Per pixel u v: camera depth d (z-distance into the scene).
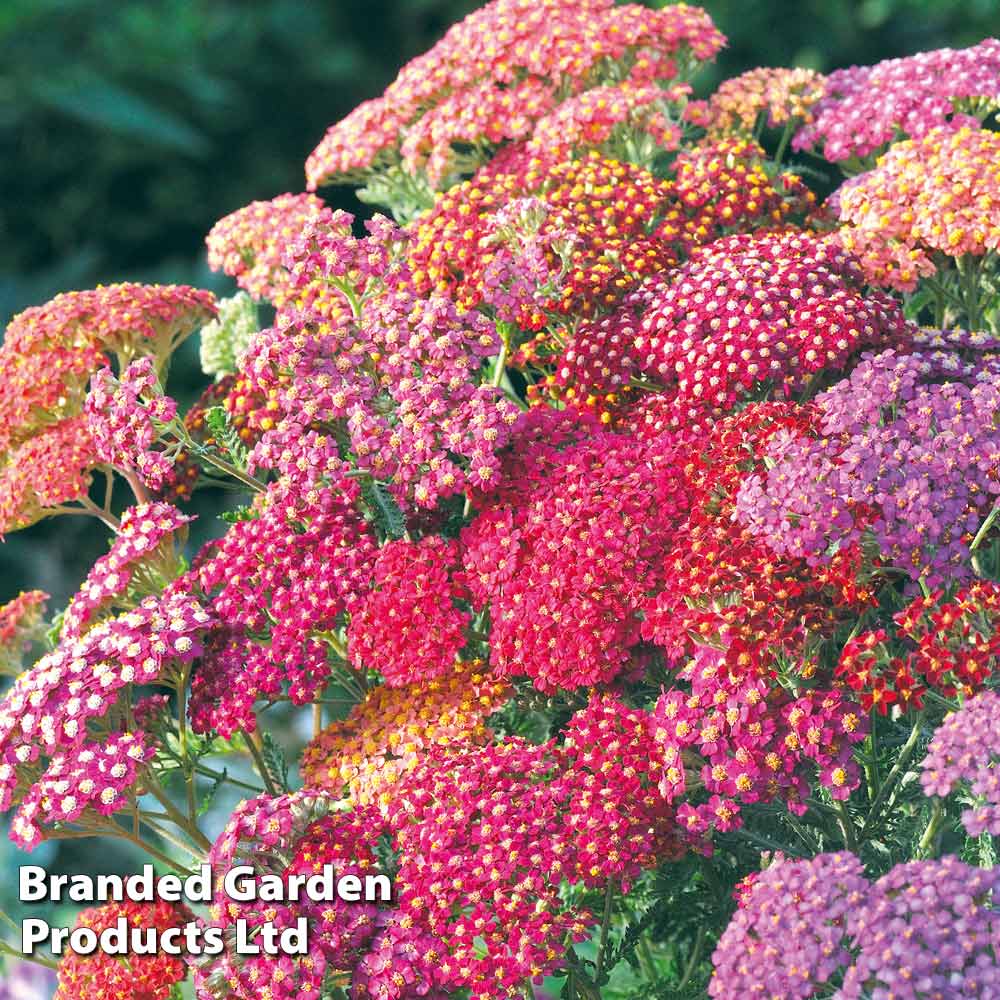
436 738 3.35
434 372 3.46
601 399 3.76
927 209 3.75
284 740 6.76
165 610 3.45
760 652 3.00
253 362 3.50
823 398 3.27
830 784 2.96
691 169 4.25
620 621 3.25
